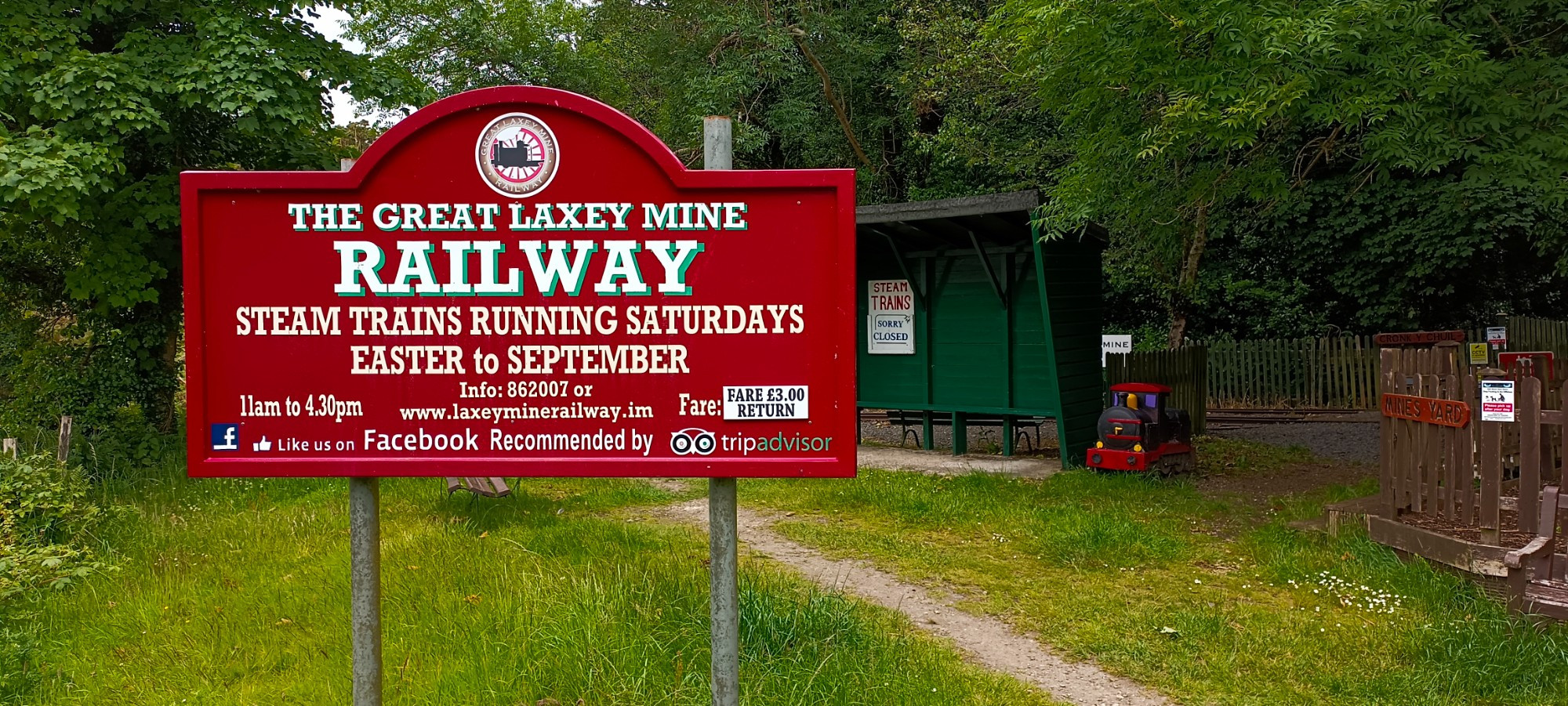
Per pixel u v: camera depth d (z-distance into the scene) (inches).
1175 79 336.5
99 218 440.5
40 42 411.5
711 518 138.5
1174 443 433.1
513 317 136.0
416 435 136.6
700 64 943.0
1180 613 240.4
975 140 807.7
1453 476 256.4
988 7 807.1
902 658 199.6
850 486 390.9
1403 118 340.8
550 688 176.9
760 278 134.1
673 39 964.0
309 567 263.6
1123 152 387.2
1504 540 260.8
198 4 448.8
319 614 224.2
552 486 408.8
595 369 135.8
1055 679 203.3
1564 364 386.9
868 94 948.6
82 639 215.9
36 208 374.3
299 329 136.3
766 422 134.7
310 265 136.0
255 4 458.3
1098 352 489.7
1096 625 235.0
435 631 204.8
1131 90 351.6
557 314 135.8
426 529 305.6
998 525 338.6
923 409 521.0
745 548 304.7
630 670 179.5
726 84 866.8
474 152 135.2
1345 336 722.8
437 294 135.9
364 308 136.3
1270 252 818.2
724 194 133.8
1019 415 479.2
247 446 136.4
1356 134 561.0
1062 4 346.0
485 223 135.4
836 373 134.1
